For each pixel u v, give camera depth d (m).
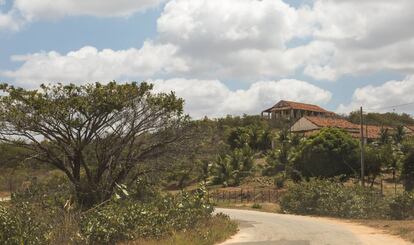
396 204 28.14
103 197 25.81
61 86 26.38
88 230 15.21
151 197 23.75
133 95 27.08
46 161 27.19
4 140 26.05
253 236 19.89
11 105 25.61
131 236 16.55
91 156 28.80
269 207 43.22
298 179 53.28
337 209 31.64
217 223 21.95
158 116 28.36
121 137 27.83
